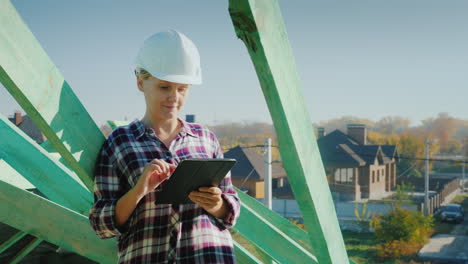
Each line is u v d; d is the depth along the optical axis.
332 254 1.94
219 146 1.94
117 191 1.71
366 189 46.66
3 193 2.17
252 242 2.82
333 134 49.62
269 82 1.57
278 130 1.67
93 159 1.73
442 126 101.50
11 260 2.89
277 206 36.75
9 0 1.39
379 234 27.23
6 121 2.34
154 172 1.59
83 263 3.58
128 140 1.73
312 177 1.78
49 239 2.20
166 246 1.70
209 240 1.75
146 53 1.72
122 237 1.74
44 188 2.42
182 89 1.75
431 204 38.09
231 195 1.85
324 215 1.88
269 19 1.51
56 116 1.58
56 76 1.58
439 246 28.08
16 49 1.42
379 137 87.44
